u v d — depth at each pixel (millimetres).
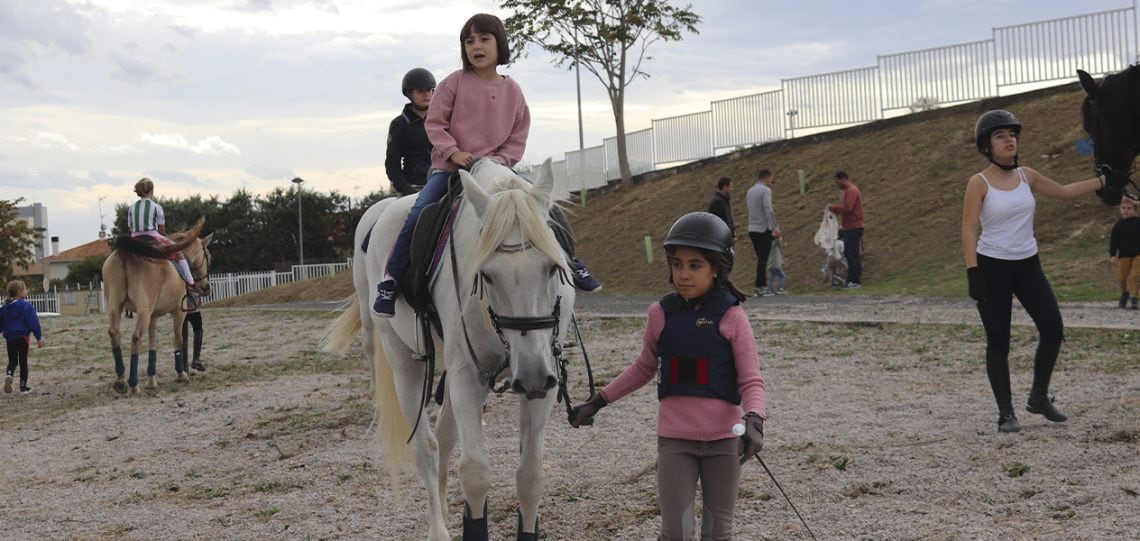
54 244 105500
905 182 23375
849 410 7879
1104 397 7578
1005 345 6703
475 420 4484
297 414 9609
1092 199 18953
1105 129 7129
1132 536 4387
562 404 9039
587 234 29609
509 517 5543
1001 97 25172
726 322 3643
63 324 25703
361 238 6094
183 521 5891
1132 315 12320
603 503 5613
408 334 5184
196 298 13609
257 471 7191
